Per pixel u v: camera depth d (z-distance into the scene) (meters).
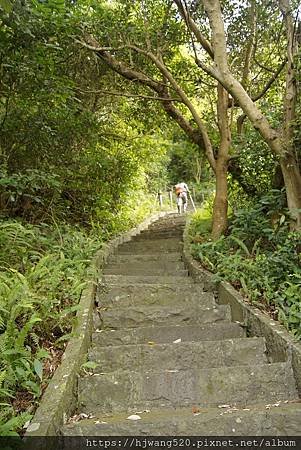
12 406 2.46
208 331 3.99
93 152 7.99
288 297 3.75
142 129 9.70
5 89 5.49
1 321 2.93
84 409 2.90
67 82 6.13
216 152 7.49
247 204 6.75
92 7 6.64
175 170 18.05
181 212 14.06
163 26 7.09
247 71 7.43
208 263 5.42
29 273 3.93
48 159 6.83
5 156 5.84
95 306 4.66
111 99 8.77
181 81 8.17
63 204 7.76
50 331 3.51
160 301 4.76
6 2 3.79
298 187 4.64
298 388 3.01
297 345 3.12
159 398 2.97
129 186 10.12
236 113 8.91
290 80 4.64
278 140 4.62
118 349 3.52
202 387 3.02
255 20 6.81
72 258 5.37
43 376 2.90
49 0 5.06
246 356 3.50
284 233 4.86
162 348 3.53
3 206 6.24
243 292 4.37
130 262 6.54
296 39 4.78
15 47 4.97
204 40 6.34
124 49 7.15
